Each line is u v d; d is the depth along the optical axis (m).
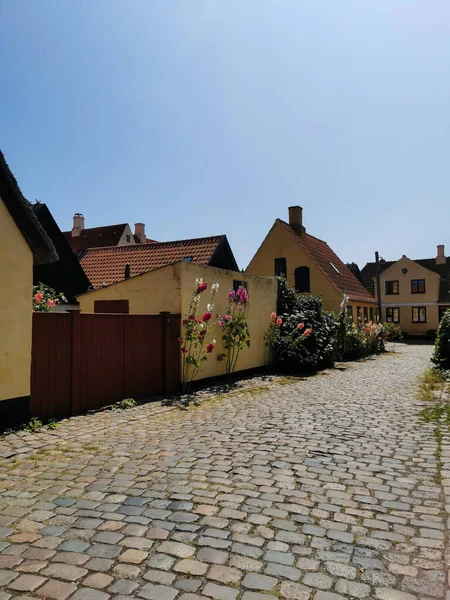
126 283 10.59
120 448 5.34
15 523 3.33
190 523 3.32
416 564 2.77
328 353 15.06
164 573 2.67
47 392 6.83
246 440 5.68
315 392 9.70
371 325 22.55
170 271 9.93
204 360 10.56
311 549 2.95
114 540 3.06
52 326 6.95
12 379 6.16
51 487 4.07
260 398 8.91
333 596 2.45
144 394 8.89
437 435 5.87
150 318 9.10
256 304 13.27
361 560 2.82
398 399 8.74
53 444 5.49
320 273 27.17
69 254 19.30
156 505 3.65
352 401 8.55
